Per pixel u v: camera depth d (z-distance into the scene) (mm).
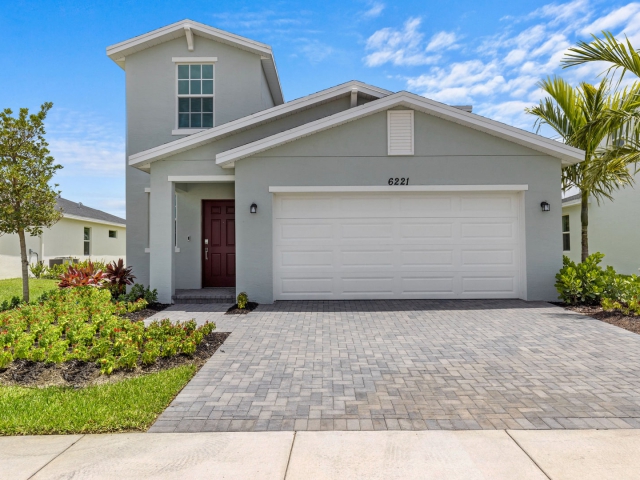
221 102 12102
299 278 10086
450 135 9781
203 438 3740
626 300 8383
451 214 10055
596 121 9195
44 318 7367
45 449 3580
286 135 9625
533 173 9758
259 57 12195
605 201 14266
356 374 5258
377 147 9812
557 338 6734
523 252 9836
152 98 12062
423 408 4289
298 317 8422
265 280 9766
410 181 9805
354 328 7512
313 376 5203
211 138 10203
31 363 5531
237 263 9766
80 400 4414
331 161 9812
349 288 10094
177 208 12023
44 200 10242
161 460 3398
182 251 12000
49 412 4141
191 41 11906
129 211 11969
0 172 9586
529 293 9742
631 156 8625
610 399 4441
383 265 10086
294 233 10086
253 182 9805
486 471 3211
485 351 6113
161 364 5617
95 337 6812
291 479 3141
